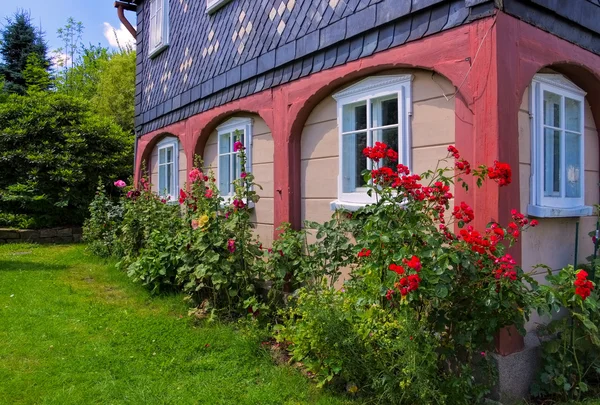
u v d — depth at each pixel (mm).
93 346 3516
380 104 3664
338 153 4051
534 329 3129
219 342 3619
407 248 2502
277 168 4641
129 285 5402
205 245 4246
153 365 3225
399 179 2633
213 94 5926
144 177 7262
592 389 3004
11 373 3035
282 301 4160
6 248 8648
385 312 2715
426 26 3154
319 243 3713
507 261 2367
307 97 4211
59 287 5324
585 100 3783
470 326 2572
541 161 3189
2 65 19469
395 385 2555
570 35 3332
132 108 18188
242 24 5309
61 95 11227
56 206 10227
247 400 2768
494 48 2734
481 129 2799
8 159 9992
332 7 3957
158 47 7562
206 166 6398
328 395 2822
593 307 2379
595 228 3795
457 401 2541
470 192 2873
